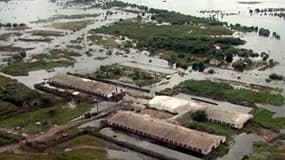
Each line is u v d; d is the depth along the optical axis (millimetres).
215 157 135250
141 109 175500
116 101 185750
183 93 195375
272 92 190625
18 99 181500
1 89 199125
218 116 161500
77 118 167375
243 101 181875
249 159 131500
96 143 146250
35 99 186000
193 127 155250
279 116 165500
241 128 155125
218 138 141625
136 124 154875
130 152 139500
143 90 198375
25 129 157375
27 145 143875
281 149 138875
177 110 170125
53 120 165625
